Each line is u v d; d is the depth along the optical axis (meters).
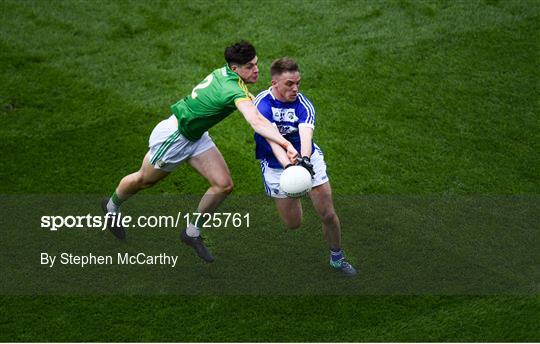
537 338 20.00
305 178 18.89
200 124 20.81
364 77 31.00
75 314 20.95
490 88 30.50
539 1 35.50
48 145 27.41
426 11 34.97
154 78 30.88
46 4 35.28
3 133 27.86
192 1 35.56
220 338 20.30
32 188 25.55
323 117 28.89
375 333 20.44
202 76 30.98
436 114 29.16
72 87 30.28
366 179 26.17
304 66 31.52
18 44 32.56
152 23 34.19
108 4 35.44
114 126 28.36
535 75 31.17
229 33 33.50
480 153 27.33
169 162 21.70
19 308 21.06
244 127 28.58
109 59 31.95
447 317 20.86
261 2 35.53
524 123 28.75
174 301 21.48
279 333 20.48
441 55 32.25
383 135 28.11
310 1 35.59
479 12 34.88
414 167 26.70
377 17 34.56
